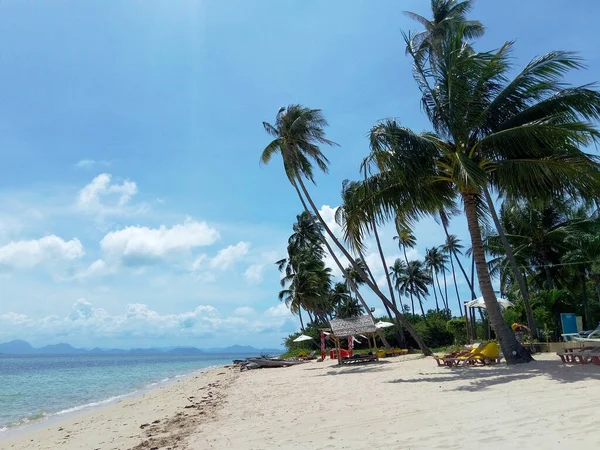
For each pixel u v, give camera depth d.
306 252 57.28
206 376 39.56
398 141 14.71
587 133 13.16
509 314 27.94
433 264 72.31
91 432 12.80
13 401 25.88
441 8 22.11
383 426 7.62
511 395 8.94
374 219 16.27
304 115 27.58
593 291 36.88
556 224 30.50
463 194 15.46
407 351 34.66
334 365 29.09
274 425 9.24
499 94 14.87
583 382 9.44
